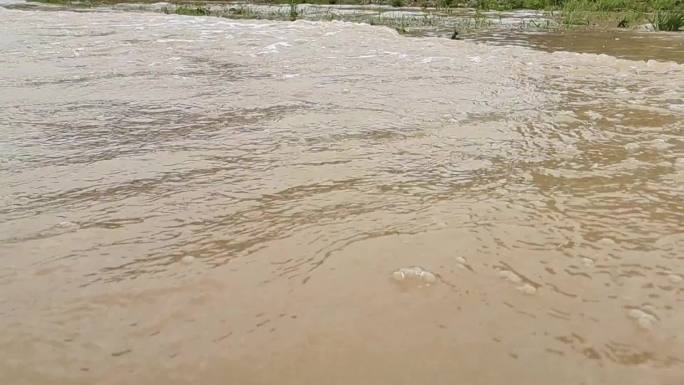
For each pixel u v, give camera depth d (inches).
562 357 50.3
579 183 89.9
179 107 139.4
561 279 62.4
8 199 85.0
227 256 67.6
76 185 90.3
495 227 74.3
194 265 65.6
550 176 92.9
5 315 56.5
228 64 199.6
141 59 209.8
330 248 68.9
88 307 57.8
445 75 180.7
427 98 147.7
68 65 197.5
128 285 61.6
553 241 70.7
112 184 90.5
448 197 84.1
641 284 61.3
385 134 116.0
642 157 102.0
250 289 60.6
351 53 225.6
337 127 121.0
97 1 619.2
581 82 171.3
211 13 472.7
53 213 80.1
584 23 369.1
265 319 55.6
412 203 81.9
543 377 47.9
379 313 56.4
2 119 129.7
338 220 76.5
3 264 66.0
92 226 76.0
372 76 177.8
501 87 163.0
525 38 297.7
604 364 49.5
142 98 148.9
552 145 109.5
